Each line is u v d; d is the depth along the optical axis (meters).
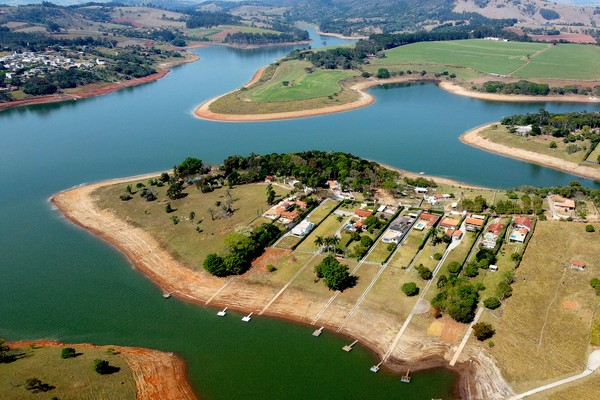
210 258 124.75
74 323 111.62
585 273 115.62
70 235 152.12
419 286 116.38
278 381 93.06
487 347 97.75
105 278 129.00
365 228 142.75
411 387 90.75
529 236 132.62
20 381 85.06
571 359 92.75
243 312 113.50
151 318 112.69
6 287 125.81
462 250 130.12
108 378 89.31
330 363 97.19
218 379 93.88
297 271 125.38
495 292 111.81
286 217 150.00
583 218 141.50
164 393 89.38
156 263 134.38
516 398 86.12
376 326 105.81
